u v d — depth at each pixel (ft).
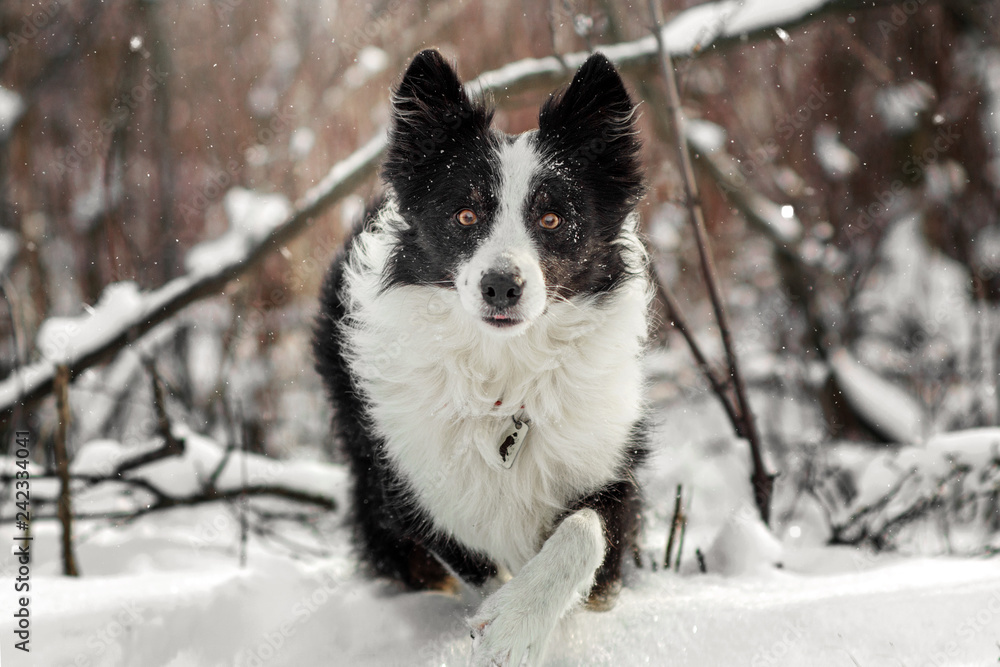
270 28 31.89
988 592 9.05
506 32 30.09
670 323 17.17
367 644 9.91
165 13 29.19
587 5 24.17
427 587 12.04
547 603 8.89
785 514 15.38
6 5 29.99
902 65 28.27
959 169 26.68
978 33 27.94
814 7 19.53
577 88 11.39
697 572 12.58
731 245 27.45
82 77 30.60
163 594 10.54
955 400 20.84
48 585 11.11
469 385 10.66
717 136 24.84
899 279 25.64
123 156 24.48
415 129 11.32
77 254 27.48
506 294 9.89
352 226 13.89
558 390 10.67
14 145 29.01
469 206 10.80
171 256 25.77
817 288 24.50
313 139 28.50
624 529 10.73
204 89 30.19
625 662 8.94
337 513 16.02
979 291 22.56
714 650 8.81
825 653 8.43
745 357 23.57
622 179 11.63
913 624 8.67
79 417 20.24
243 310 23.54
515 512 10.73
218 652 9.89
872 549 13.79
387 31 31.14
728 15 19.33
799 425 21.90
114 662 9.46
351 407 12.34
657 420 12.55
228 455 15.85
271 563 13.74
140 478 15.69
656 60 19.60
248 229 19.43
